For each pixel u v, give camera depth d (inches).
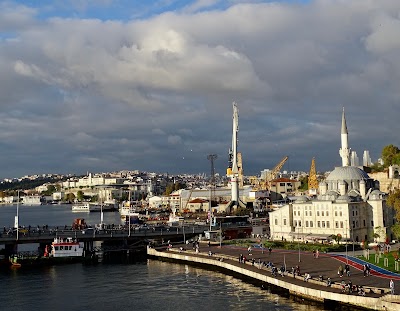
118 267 7790.4
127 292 5999.0
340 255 7239.2
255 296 5600.4
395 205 7760.8
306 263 6624.0
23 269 7652.6
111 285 6412.4
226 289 5999.0
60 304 5487.2
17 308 5339.6
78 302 5565.9
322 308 4965.6
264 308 5059.1
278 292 5762.8
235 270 6786.4
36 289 6225.4
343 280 5413.4
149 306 5334.6
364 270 5664.4
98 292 6023.6
